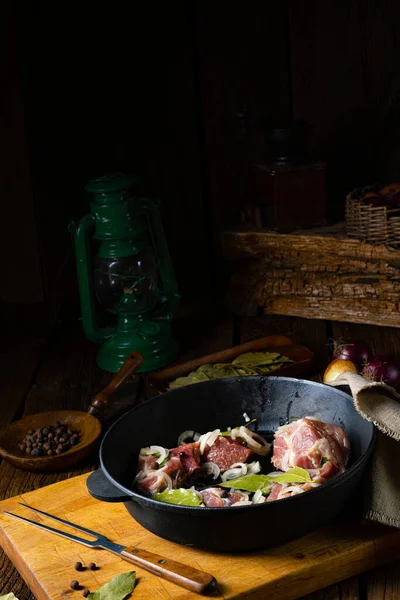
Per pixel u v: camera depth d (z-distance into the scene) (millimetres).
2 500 1057
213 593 812
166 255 1465
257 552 865
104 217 1380
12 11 1579
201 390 1062
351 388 922
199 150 1705
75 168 1683
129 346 1420
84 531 912
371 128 1654
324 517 850
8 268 1725
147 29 1636
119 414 1271
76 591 829
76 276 1731
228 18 1633
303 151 1535
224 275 1773
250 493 938
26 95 1628
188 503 890
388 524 875
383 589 851
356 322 1535
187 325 1605
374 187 1550
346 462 934
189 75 1663
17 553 900
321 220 1567
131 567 856
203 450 996
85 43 1628
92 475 901
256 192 1594
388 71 1617
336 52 1626
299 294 1577
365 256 1493
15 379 1429
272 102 1674
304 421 956
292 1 1612
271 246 1560
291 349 1402
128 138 1688
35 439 1155
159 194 1728
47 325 1661
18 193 1676
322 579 852
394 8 1579
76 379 1414
